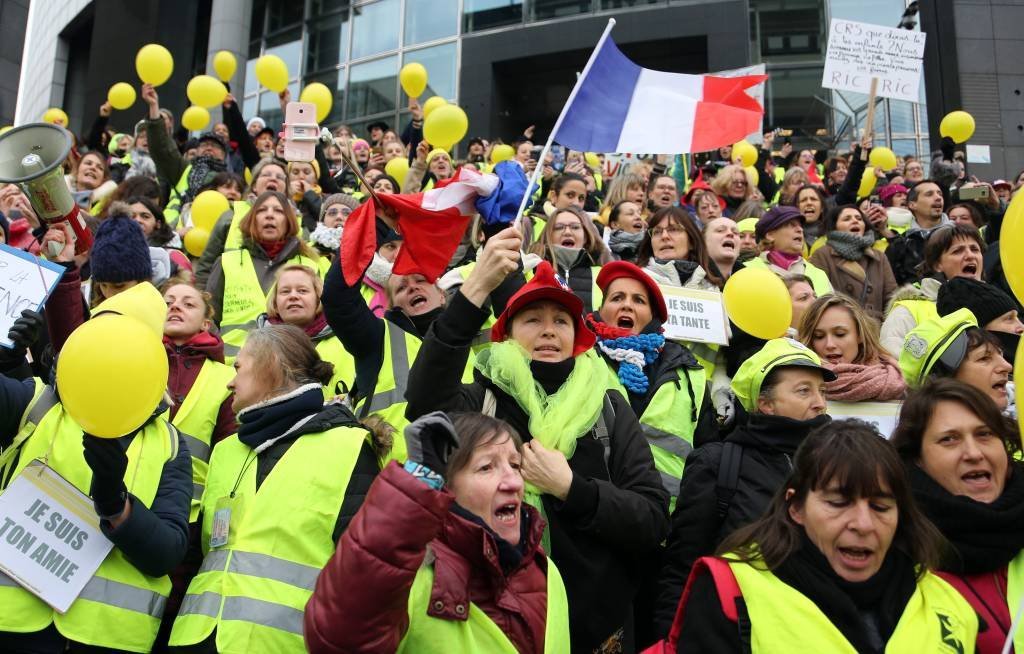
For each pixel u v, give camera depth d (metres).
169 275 4.88
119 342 2.41
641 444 3.21
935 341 3.61
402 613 2.12
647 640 3.49
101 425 2.46
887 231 8.09
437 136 5.35
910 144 16.64
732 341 4.64
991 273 6.08
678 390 3.89
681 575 3.09
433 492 2.08
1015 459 2.84
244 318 5.36
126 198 6.30
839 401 3.99
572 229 5.35
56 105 27.47
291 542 2.81
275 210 5.64
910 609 2.25
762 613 2.21
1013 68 16.55
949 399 2.76
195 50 23.12
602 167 11.77
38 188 3.58
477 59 20.59
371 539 2.05
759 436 3.24
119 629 2.77
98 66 21.98
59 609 2.70
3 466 3.01
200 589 2.79
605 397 3.30
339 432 3.04
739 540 2.45
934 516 2.63
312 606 2.11
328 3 23.31
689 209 7.80
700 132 3.71
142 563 2.80
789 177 8.85
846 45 8.09
